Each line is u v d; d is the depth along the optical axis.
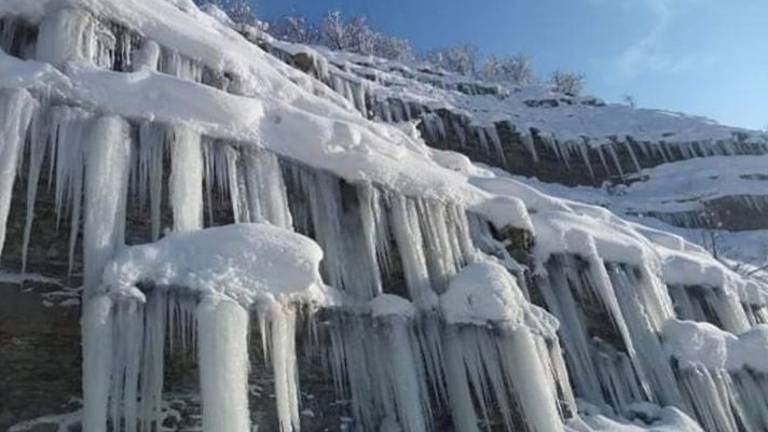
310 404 5.76
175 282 4.95
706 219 16.86
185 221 5.57
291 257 5.35
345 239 6.59
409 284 6.68
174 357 5.19
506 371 6.52
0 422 4.75
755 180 17.88
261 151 6.34
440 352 6.52
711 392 8.18
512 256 7.86
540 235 8.23
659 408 7.86
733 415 8.42
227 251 5.20
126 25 6.68
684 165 18.59
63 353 5.11
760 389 8.66
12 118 5.17
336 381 5.96
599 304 8.34
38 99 5.42
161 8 7.41
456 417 6.36
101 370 4.53
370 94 15.70
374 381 6.15
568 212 9.12
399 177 7.07
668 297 9.15
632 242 9.07
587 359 7.86
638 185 18.22
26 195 5.32
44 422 4.88
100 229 5.11
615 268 8.68
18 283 5.11
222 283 5.05
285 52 13.24
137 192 5.65
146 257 4.96
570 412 6.78
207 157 6.05
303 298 5.52
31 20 6.16
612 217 10.17
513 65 38.00
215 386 4.64
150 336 4.85
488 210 7.95
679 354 8.38
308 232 6.46
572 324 7.97
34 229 5.29
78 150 5.45
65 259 5.34
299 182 6.55
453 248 7.26
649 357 8.34
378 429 6.04
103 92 5.70
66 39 6.02
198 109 6.07
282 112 6.75
